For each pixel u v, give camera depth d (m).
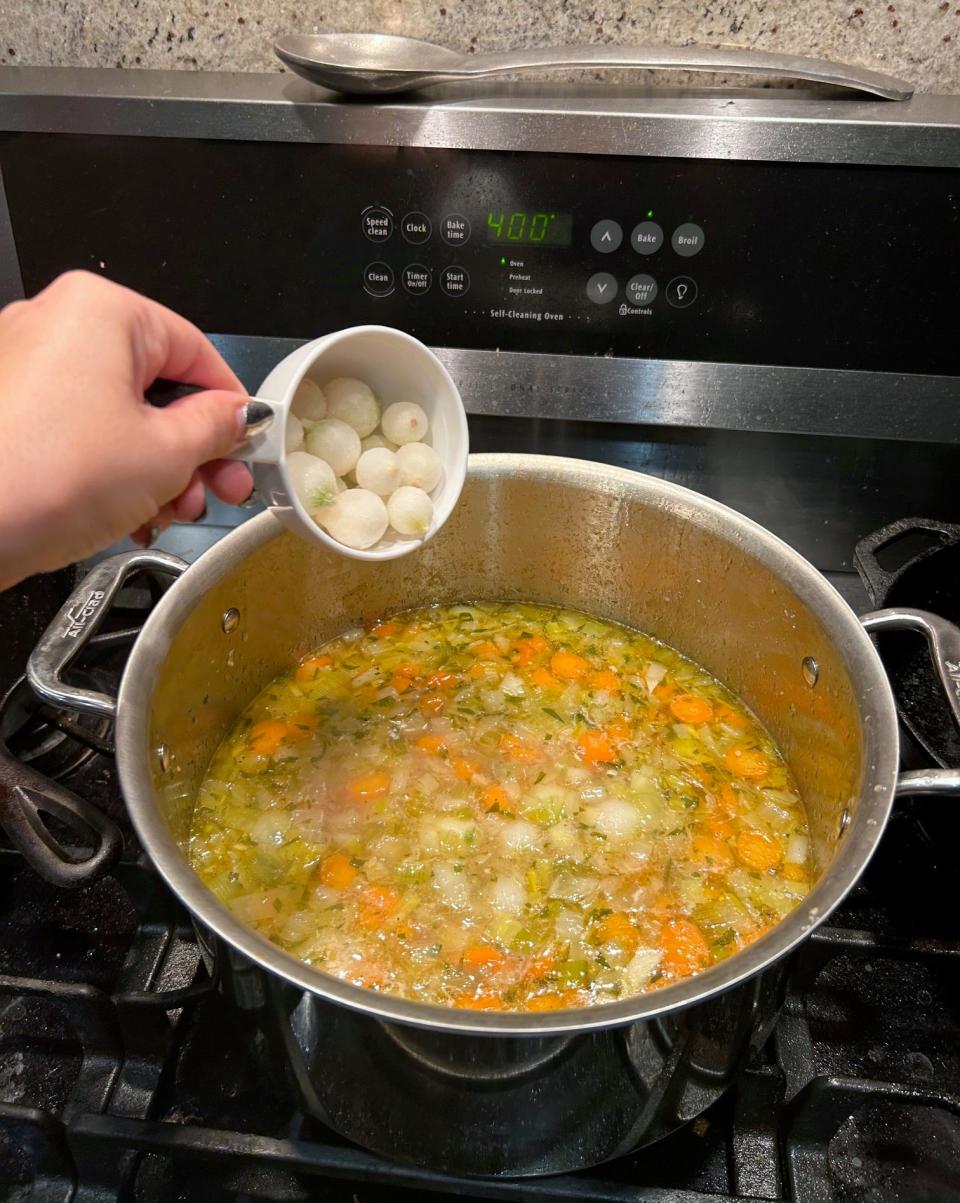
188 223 0.89
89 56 0.92
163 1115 0.70
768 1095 0.68
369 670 0.98
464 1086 0.57
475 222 0.87
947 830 0.77
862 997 0.78
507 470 0.90
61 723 0.88
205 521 1.11
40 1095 0.72
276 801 0.86
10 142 0.86
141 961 0.76
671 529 0.89
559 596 1.03
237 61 0.91
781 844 0.82
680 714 0.93
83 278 0.57
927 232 0.84
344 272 0.90
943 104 0.84
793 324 0.89
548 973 0.71
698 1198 0.63
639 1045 0.56
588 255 0.87
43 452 0.52
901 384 0.91
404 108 0.81
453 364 0.93
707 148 0.81
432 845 0.81
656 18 0.87
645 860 0.80
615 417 0.96
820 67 0.83
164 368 0.63
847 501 1.04
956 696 0.67
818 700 0.79
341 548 0.70
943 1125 0.71
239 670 0.90
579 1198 0.64
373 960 0.72
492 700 0.96
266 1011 0.59
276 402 0.62
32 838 0.69
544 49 0.84
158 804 0.61
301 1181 0.68
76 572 1.05
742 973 0.52
